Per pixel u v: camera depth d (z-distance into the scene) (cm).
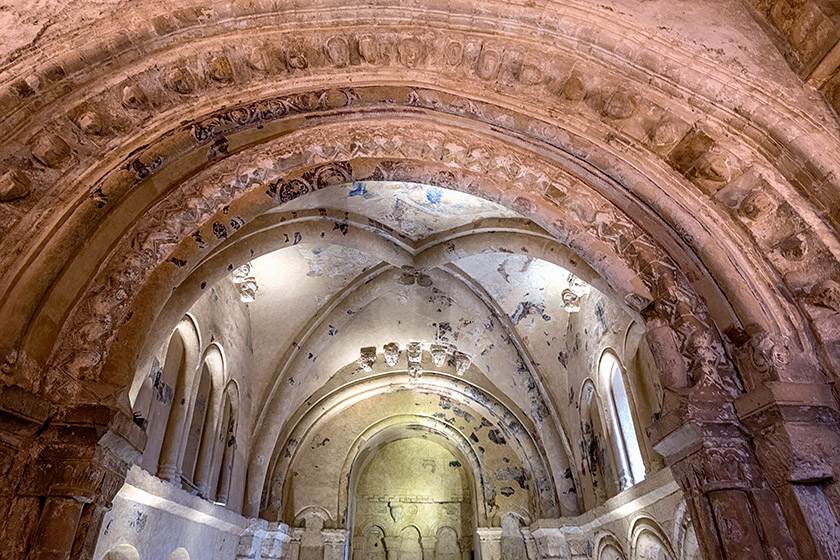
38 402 263
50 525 243
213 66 347
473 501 1055
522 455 905
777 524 262
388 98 382
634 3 337
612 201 369
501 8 338
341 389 898
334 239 625
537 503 853
